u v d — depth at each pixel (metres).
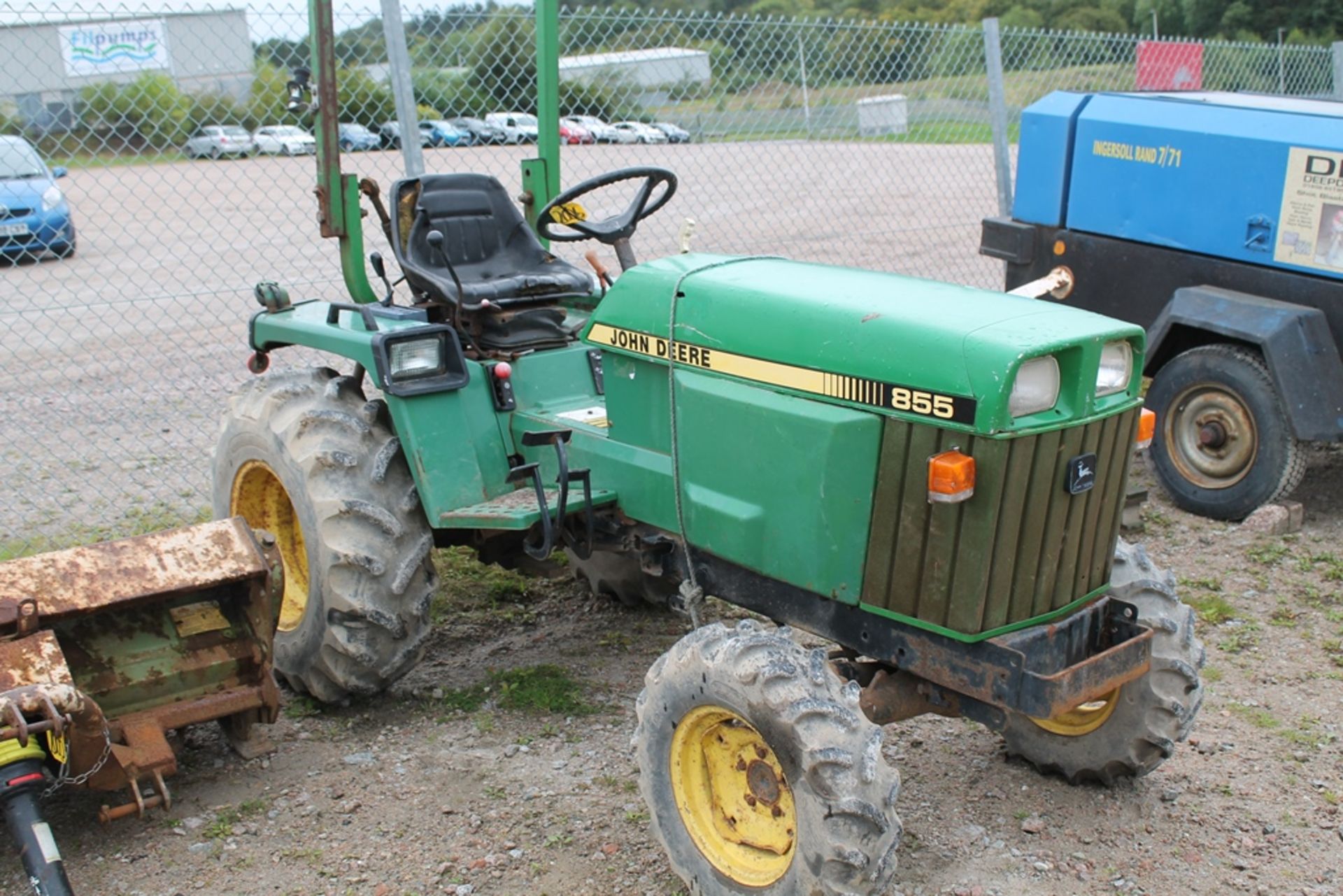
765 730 2.73
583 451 3.68
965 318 2.88
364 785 3.59
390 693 4.16
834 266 3.52
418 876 3.15
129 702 3.48
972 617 2.85
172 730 3.69
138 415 7.33
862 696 3.04
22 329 9.23
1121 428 3.02
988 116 9.01
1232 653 4.50
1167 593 3.33
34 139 6.44
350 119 6.63
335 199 4.23
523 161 4.60
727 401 3.17
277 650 4.05
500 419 3.92
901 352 2.86
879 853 2.64
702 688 2.88
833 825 2.63
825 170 14.80
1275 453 5.47
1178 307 5.70
